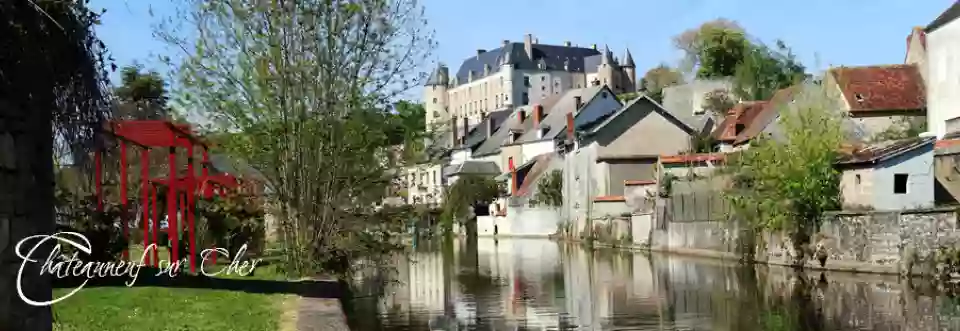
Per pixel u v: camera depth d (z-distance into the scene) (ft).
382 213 67.87
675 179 139.54
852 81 149.79
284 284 58.03
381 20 62.80
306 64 61.52
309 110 62.54
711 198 124.67
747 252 113.70
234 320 41.47
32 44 22.99
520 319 64.54
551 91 503.20
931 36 131.95
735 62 279.28
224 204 79.82
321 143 63.00
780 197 104.12
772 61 272.31
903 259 87.45
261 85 61.67
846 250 96.53
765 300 73.31
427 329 59.00
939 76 129.90
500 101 500.33
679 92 279.08
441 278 99.04
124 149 62.44
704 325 60.59
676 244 136.56
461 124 376.89
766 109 173.06
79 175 28.43
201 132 63.16
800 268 101.71
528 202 215.92
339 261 67.67
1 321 22.26
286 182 63.72
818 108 110.73
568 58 515.91
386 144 66.08
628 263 118.32
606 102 241.96
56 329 37.24
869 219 92.79
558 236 198.59
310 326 40.01
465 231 241.76
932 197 102.27
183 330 38.09
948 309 64.64
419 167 67.36
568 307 71.46
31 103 23.71
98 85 25.38
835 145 105.91
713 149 180.34
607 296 78.89
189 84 61.46
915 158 102.42
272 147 63.21
